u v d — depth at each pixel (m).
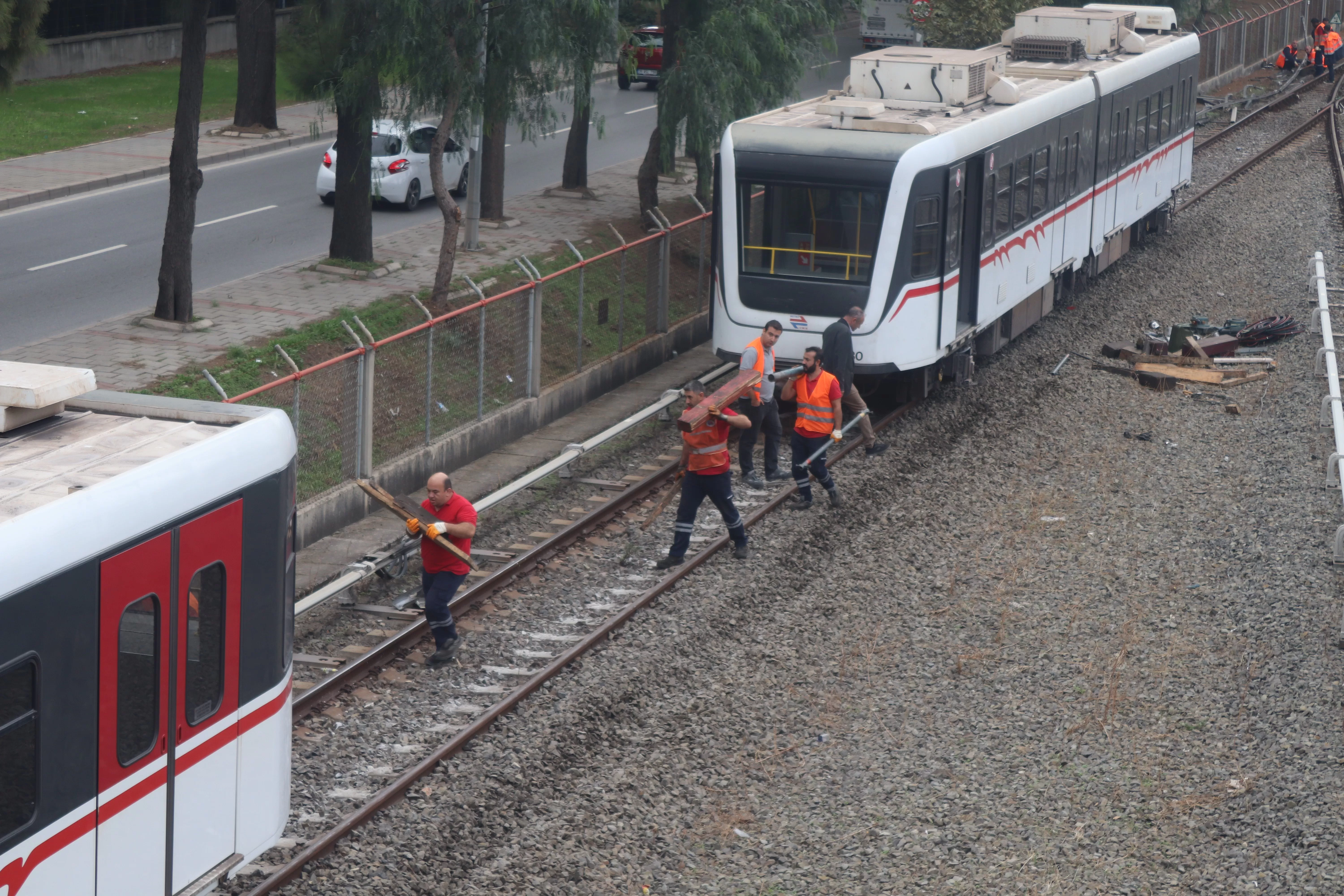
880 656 12.80
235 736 7.98
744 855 9.71
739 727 11.48
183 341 18.56
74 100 37.78
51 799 6.71
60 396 7.94
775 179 18.34
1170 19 30.52
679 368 22.95
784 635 13.17
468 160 30.36
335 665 12.12
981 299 19.86
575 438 19.25
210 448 7.70
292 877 8.95
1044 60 25.91
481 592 13.65
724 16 25.02
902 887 9.29
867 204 18.03
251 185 30.05
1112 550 15.31
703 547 15.18
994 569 14.77
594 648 12.66
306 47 21.69
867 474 17.42
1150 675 12.37
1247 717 11.49
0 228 25.39
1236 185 35.81
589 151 36.06
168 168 30.77
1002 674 12.42
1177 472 17.78
